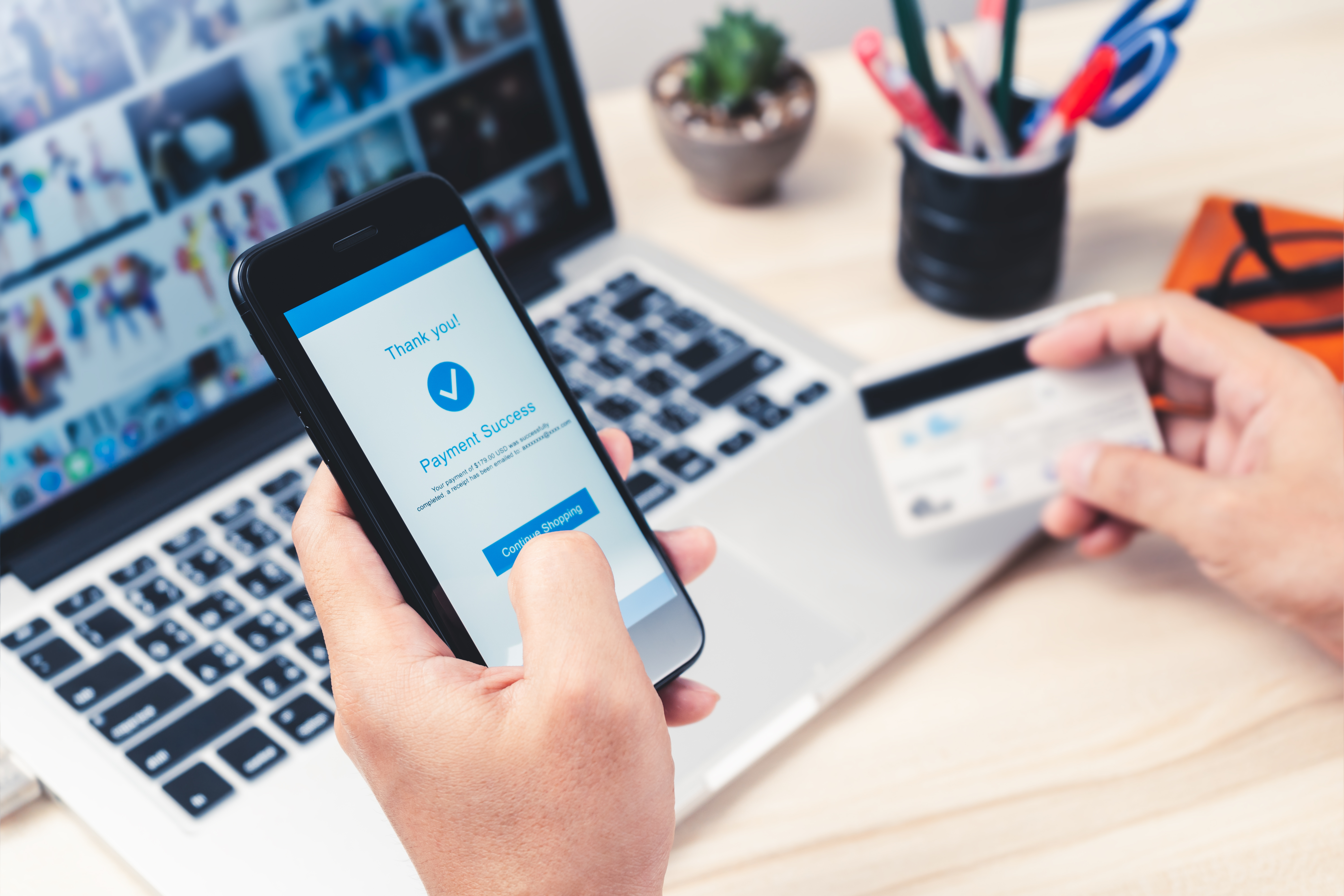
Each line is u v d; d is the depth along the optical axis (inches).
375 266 17.3
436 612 16.4
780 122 29.1
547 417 18.1
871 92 34.9
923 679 20.9
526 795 14.3
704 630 17.9
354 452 16.5
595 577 14.9
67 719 19.9
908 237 27.5
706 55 29.4
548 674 14.1
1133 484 20.4
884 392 22.6
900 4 24.5
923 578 21.8
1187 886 17.5
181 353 24.7
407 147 26.9
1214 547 20.0
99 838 18.6
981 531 22.6
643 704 14.5
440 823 14.8
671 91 30.5
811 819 19.0
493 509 17.3
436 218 17.9
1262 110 32.2
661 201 31.7
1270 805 18.4
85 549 22.8
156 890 17.9
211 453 24.6
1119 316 22.0
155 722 19.8
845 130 33.6
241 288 16.2
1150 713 19.9
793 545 22.5
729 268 29.4
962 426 22.6
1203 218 27.8
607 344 26.6
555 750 14.1
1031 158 24.8
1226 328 21.5
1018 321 27.4
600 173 29.4
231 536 23.0
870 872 18.2
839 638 20.8
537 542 15.2
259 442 24.9
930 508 22.4
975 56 31.2
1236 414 21.7
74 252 23.2
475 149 27.7
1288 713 19.7
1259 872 17.6
